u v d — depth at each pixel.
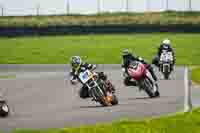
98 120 40.53
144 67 58.75
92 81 51.56
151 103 53.06
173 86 74.62
